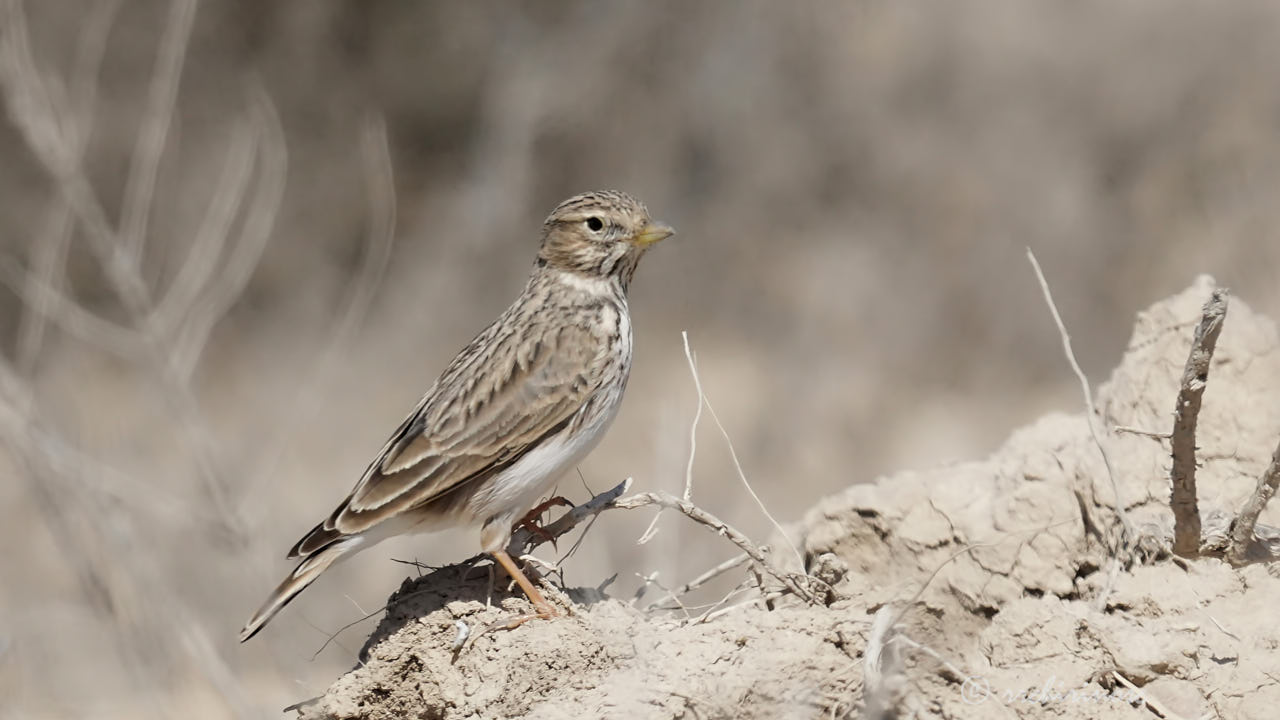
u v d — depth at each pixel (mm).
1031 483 6543
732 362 23328
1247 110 22500
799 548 7270
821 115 25750
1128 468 7273
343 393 20969
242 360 22156
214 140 22688
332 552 7129
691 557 11094
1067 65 23781
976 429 20938
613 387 7691
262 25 23812
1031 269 22891
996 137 24016
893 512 6750
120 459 13023
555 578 7449
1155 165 22688
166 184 21625
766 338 23875
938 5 24797
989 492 6730
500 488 7266
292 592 7023
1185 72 23031
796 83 26125
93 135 21500
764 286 24609
